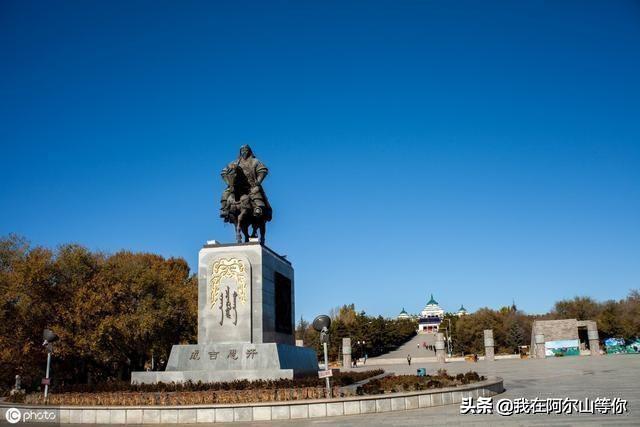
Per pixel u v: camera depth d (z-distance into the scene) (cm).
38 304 2780
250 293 1702
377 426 1131
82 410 1343
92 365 3303
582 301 8756
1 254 2955
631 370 3008
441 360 5903
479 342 8769
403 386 1581
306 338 8175
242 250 1741
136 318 3073
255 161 1883
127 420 1312
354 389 1484
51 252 2962
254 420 1278
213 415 1279
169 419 1289
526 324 9038
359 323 8775
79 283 2997
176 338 3569
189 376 1590
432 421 1185
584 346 6750
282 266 1948
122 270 3322
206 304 1712
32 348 2719
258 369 1590
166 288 3500
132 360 3516
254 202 1833
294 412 1289
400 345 10350
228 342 1669
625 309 7450
